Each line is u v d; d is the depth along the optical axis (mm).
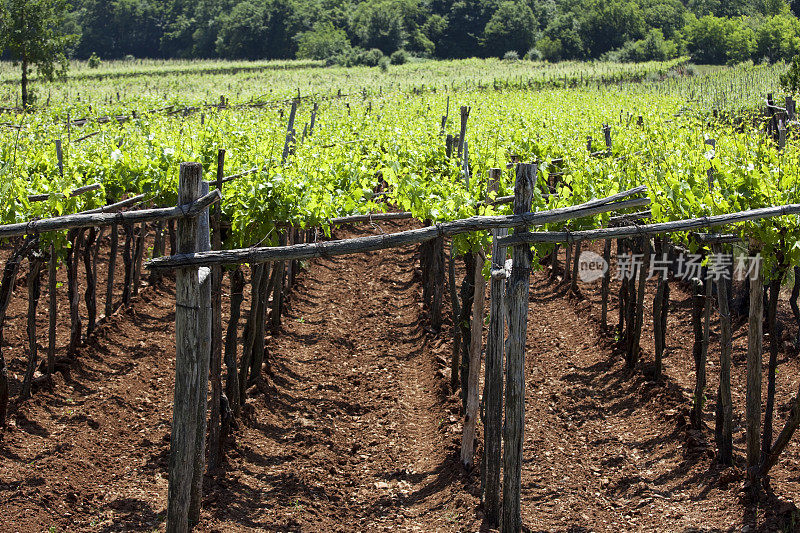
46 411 7762
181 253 4637
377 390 8867
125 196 10211
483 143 13383
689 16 98000
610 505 6371
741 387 8516
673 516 6086
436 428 7777
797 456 6871
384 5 100000
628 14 92875
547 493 6547
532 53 88312
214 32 98625
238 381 7777
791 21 82500
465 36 99062
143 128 16031
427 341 10227
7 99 34219
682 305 11219
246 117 19281
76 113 21844
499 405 5820
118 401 8094
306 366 9617
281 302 11367
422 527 6113
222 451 6848
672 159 8938
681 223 5422
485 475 6305
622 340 9789
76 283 8938
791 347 9078
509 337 5156
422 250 11734
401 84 47969
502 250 5734
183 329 4699
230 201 6895
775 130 12711
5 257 12977
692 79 48750
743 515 5930
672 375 8945
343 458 7266
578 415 8164
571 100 29109
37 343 9445
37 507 5984
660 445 7312
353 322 11367
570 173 9211
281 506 6305
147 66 76125
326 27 94688
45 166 9164
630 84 46500
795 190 6414
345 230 16844
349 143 13945
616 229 5289
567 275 12609
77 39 32906
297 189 7566
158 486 6504
